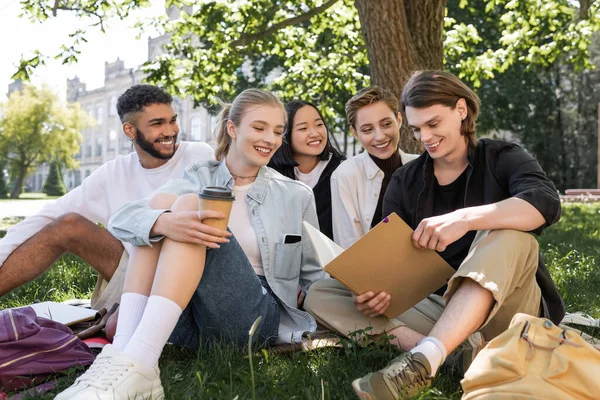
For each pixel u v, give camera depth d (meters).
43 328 2.55
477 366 1.98
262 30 10.74
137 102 3.54
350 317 2.84
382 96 3.74
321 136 4.14
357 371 2.50
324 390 2.24
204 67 11.27
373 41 7.85
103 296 3.35
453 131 2.77
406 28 7.88
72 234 3.27
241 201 3.09
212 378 2.42
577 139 31.91
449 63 12.89
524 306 2.52
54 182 62.47
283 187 3.15
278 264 3.04
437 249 2.42
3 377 2.43
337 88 13.34
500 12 21.88
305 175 4.23
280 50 11.90
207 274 2.51
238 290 2.57
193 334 2.76
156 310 2.27
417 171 3.00
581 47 11.45
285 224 3.10
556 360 1.89
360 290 2.58
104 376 2.11
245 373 2.40
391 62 7.80
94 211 3.63
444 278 2.55
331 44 12.23
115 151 68.38
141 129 3.55
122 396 2.10
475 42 11.21
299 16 10.40
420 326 2.85
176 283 2.30
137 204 2.55
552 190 2.55
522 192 2.51
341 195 3.84
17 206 31.72
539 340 1.96
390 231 2.44
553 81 31.52
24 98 51.22
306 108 4.15
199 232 2.30
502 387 1.89
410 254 2.49
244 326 2.67
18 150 52.16
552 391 1.83
